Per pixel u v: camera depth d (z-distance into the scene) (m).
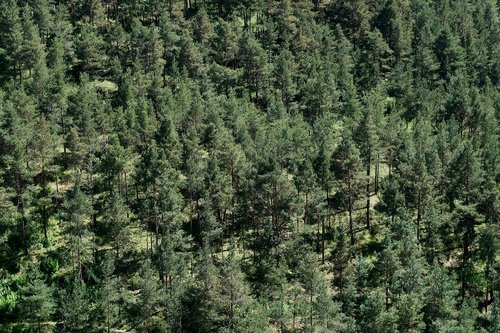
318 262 64.62
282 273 61.66
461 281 69.56
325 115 95.38
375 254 73.44
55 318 61.25
